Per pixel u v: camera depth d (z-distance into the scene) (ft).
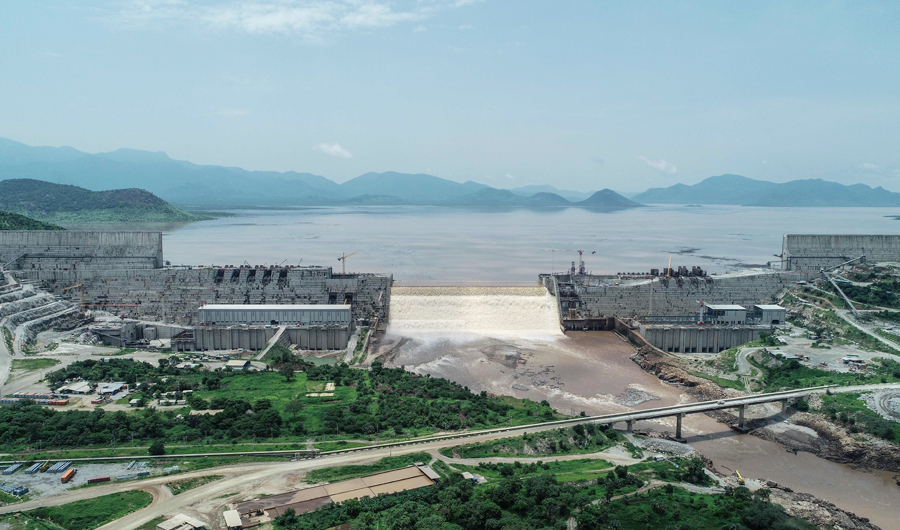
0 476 593.83
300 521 521.65
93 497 561.02
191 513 536.42
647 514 558.97
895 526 585.63
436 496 566.36
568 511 551.18
